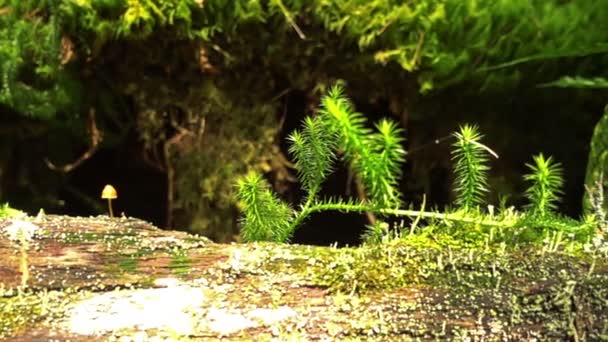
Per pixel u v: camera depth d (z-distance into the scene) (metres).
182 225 1.29
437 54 1.18
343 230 1.27
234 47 1.22
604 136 1.12
